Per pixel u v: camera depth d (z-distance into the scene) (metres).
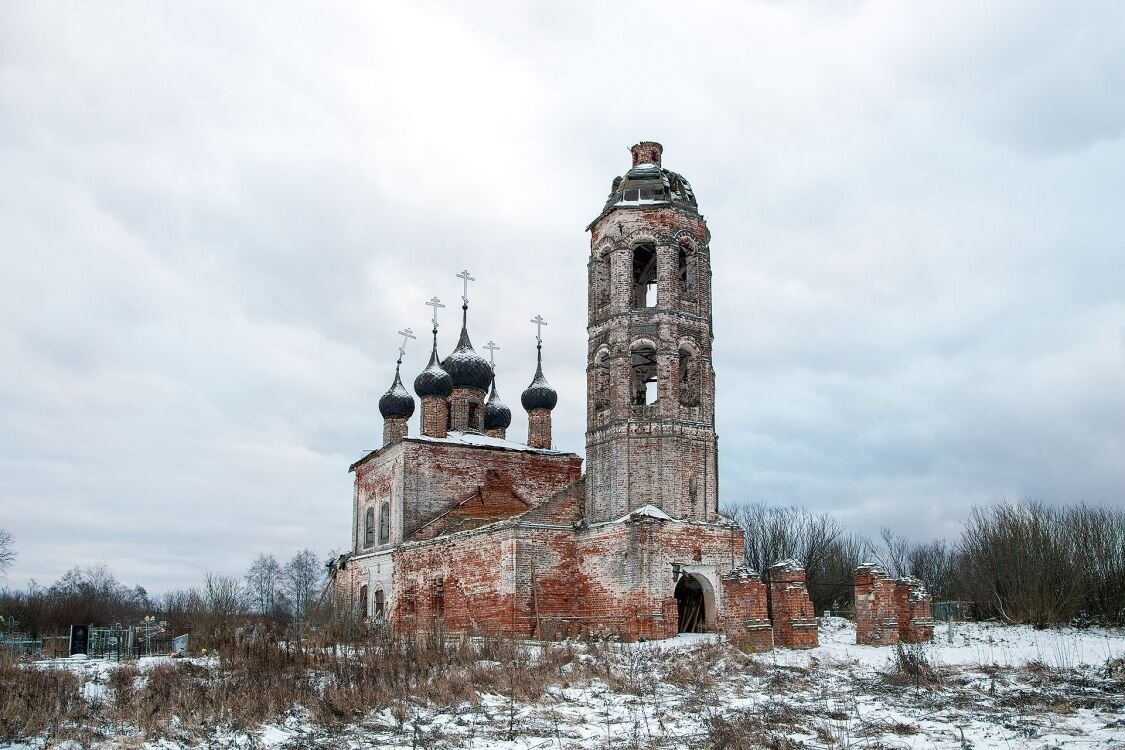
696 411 46.94
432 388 62.75
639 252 51.47
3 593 77.81
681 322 47.31
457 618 50.03
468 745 19.92
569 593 46.25
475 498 58.84
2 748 19.41
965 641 40.50
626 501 45.03
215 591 58.34
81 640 40.38
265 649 31.59
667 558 43.66
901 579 42.06
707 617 44.81
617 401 46.41
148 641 43.06
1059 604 45.97
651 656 34.38
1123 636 42.00
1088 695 25.78
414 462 58.31
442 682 27.19
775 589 40.12
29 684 24.67
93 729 21.48
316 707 23.77
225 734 21.30
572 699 25.83
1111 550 48.22
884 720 21.88
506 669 29.75
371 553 60.94
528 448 61.69
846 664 33.31
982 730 20.61
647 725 21.64
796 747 18.83
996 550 50.75
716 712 23.34
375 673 27.70
